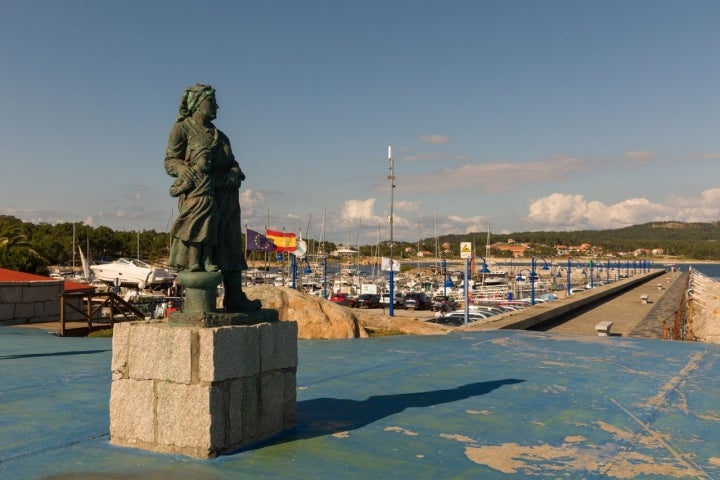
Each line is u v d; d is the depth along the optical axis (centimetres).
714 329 2452
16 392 888
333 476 538
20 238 5347
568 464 585
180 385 594
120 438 626
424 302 5703
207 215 623
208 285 625
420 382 1000
